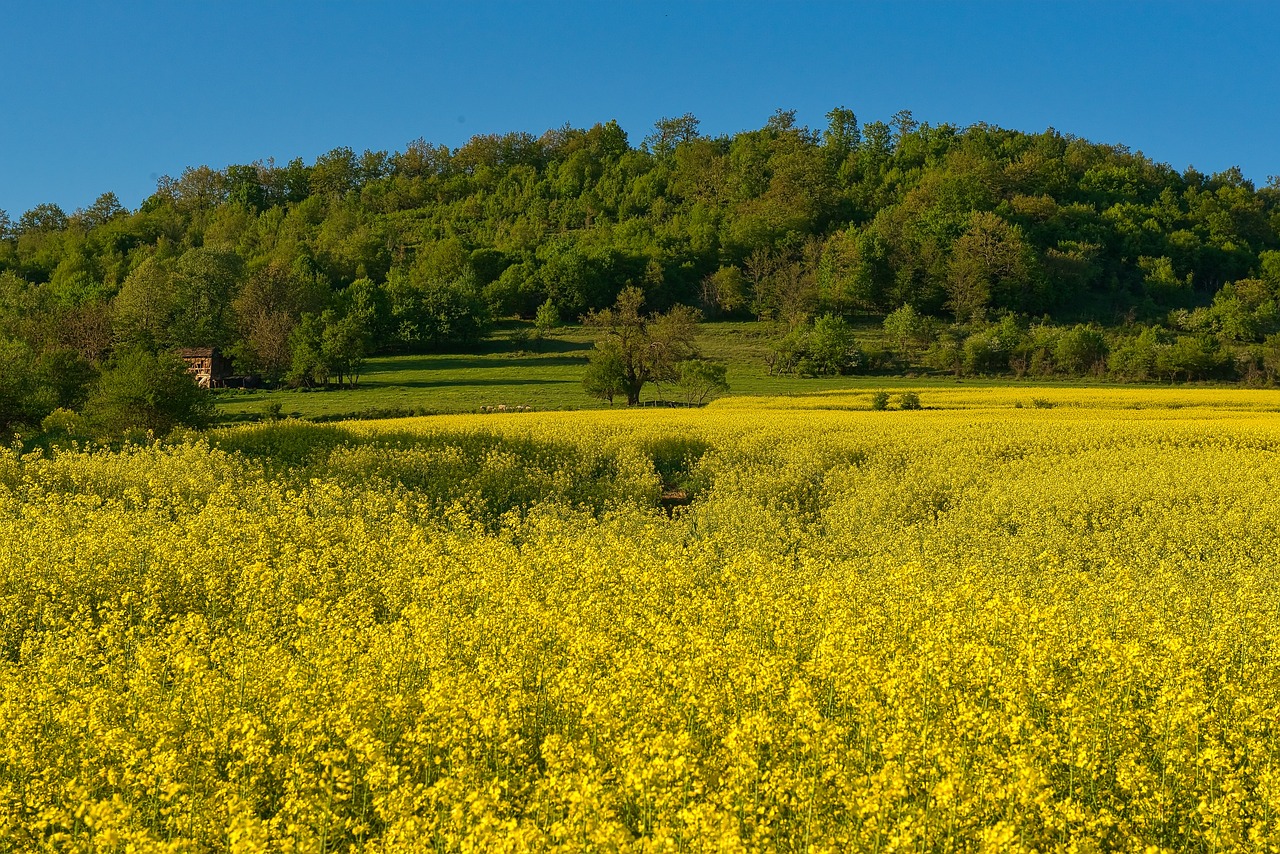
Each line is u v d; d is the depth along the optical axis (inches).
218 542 668.7
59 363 2146.9
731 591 569.9
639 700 347.9
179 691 372.8
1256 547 761.0
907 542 768.9
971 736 322.3
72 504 839.1
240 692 368.8
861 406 2284.7
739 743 283.1
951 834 257.0
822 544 786.8
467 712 319.0
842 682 358.0
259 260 6988.2
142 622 502.9
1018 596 524.7
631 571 593.0
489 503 1061.1
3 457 1058.7
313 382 3668.8
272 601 536.4
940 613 488.1
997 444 1330.0
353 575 606.2
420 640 422.6
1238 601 534.6
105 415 1603.1
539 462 1272.1
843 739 320.8
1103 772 303.0
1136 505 919.7
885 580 566.9
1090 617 494.3
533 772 307.6
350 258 7229.3
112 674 393.1
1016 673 371.9
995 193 7849.4
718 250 7583.7
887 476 1112.8
